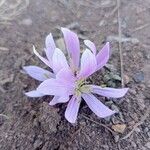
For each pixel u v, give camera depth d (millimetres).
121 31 108
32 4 119
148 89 92
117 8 116
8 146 85
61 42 104
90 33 109
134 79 94
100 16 114
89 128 85
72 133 84
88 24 112
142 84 93
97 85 91
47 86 79
